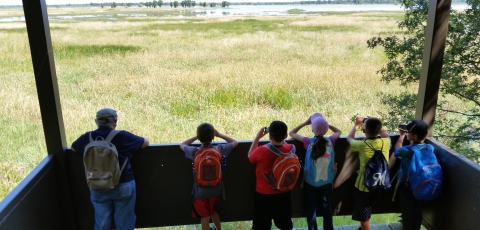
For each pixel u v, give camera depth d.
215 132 2.79
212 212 2.68
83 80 13.61
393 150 2.96
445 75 6.81
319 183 2.67
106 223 2.55
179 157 2.81
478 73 6.75
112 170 2.43
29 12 2.33
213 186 2.59
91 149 2.41
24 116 9.69
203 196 2.59
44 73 2.47
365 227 2.83
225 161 2.69
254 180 2.90
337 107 10.27
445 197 2.67
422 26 7.82
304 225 4.16
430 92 2.77
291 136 2.84
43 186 2.44
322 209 2.70
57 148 2.63
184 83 12.96
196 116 9.98
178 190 2.88
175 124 9.33
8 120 9.36
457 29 6.64
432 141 2.82
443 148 2.70
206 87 12.50
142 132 8.82
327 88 11.97
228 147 2.71
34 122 9.36
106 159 2.41
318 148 2.64
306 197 2.76
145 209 2.90
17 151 7.76
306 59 17.05
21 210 2.12
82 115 9.78
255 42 22.55
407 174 2.62
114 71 15.16
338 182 2.97
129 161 2.63
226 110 10.42
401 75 8.09
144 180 2.83
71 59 17.58
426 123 2.81
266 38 24.17
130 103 10.83
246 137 8.52
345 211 3.05
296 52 18.83
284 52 19.11
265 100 11.38
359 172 2.75
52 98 2.53
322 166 2.64
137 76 14.23
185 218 2.97
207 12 56.03
